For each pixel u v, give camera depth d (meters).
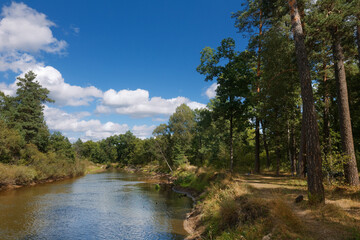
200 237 10.88
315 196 9.20
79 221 16.33
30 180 37.84
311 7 15.59
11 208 20.38
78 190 32.34
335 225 6.84
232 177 20.42
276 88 18.88
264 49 19.56
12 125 43.22
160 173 62.81
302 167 18.31
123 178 52.81
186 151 57.03
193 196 25.53
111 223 15.75
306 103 10.16
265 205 8.98
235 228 9.01
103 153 131.25
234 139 38.66
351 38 14.88
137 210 19.64
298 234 6.52
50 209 20.16
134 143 113.19
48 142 50.91
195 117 61.69
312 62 17.11
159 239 12.44
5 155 36.66
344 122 13.24
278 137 23.56
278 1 15.87
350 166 12.75
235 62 24.55
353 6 13.24
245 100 24.97
